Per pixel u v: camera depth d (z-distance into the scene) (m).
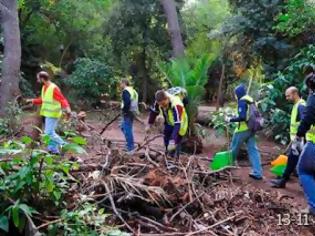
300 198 6.01
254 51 11.03
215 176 6.32
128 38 17.91
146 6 17.28
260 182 6.79
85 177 4.96
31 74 19.41
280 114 9.04
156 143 9.02
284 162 6.82
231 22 11.13
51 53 20.25
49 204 3.75
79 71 17.33
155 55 18.33
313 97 4.95
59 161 3.98
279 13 10.40
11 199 3.58
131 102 7.95
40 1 18.92
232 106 10.08
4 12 10.21
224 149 9.04
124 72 18.78
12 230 3.72
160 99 6.45
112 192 4.72
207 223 4.71
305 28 9.17
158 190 4.81
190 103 9.32
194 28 19.53
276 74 9.68
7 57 10.22
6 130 7.10
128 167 5.44
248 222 4.87
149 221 4.54
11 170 3.80
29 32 19.36
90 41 20.12
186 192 5.06
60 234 3.42
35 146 3.95
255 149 6.99
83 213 3.51
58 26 19.86
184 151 9.05
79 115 7.52
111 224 4.23
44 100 7.32
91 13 19.52
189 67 9.55
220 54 12.42
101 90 17.52
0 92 10.16
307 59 8.68
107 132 11.39
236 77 13.59
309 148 5.04
